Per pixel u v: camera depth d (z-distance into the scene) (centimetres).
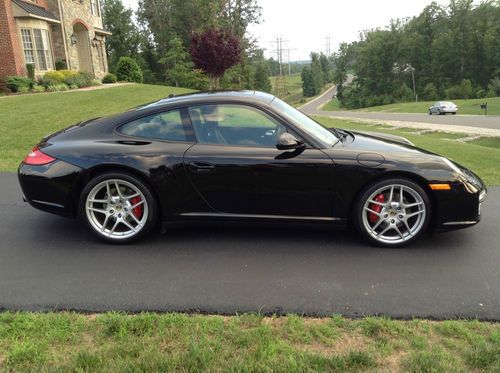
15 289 324
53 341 255
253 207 393
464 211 380
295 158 380
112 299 309
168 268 358
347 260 370
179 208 397
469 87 8319
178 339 257
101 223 409
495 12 8575
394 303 302
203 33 2575
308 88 15188
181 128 401
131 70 3369
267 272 350
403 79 9962
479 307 297
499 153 994
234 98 404
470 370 228
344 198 384
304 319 282
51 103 1585
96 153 393
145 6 5591
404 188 379
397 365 233
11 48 2020
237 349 246
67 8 2538
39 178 400
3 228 450
